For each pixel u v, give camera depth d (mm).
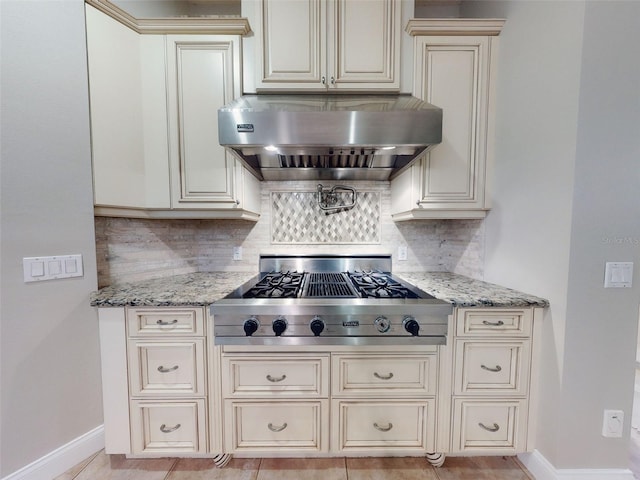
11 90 1146
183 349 1240
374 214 1920
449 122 1487
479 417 1278
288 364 1235
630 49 1089
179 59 1450
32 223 1204
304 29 1409
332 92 1459
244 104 1252
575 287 1136
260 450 1259
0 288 1142
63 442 1287
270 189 1905
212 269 1920
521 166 1348
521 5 1329
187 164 1495
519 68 1346
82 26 1285
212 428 1263
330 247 1923
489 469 1303
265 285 1471
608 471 1180
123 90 1403
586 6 1060
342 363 1231
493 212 1541
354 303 1160
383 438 1267
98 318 1338
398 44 1429
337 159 1615
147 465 1310
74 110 1285
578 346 1149
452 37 1455
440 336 1185
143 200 1491
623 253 1136
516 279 1396
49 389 1254
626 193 1121
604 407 1169
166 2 1742
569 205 1122
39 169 1215
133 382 1245
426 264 1935
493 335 1245
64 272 1280
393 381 1247
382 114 1172
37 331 1224
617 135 1104
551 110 1192
